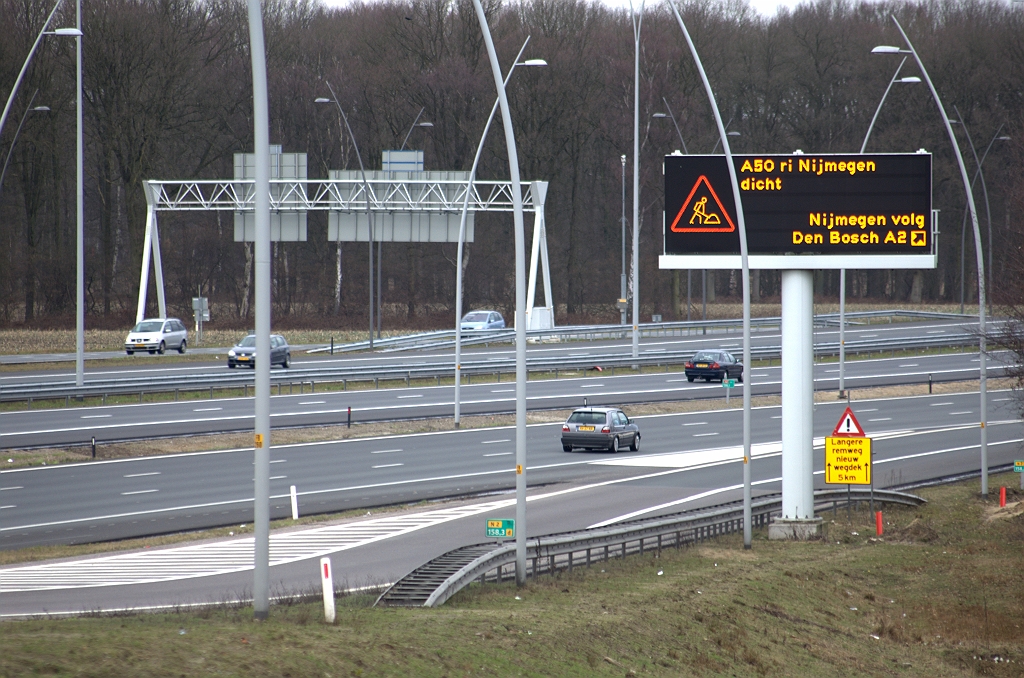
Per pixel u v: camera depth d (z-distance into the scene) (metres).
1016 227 61.91
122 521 36.84
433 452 51.75
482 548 27.59
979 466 50.41
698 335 104.12
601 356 82.25
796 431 36.41
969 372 81.00
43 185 116.50
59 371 73.88
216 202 89.50
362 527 35.53
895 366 84.44
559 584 26.45
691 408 66.31
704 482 45.19
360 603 23.22
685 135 121.06
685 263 36.91
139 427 54.62
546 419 61.78
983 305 46.84
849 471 36.50
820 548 34.19
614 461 50.50
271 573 28.52
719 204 36.69
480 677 18.25
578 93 120.50
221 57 119.06
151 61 107.81
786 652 24.19
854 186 36.06
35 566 29.55
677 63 121.56
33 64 104.31
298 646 17.50
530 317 95.12
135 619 20.08
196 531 35.25
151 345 84.38
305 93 120.38
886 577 31.75
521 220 26.33
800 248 36.25
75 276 121.38
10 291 113.12
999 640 26.88
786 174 36.34
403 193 88.31
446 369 74.62
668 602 25.27
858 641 26.06
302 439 53.84
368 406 63.28
